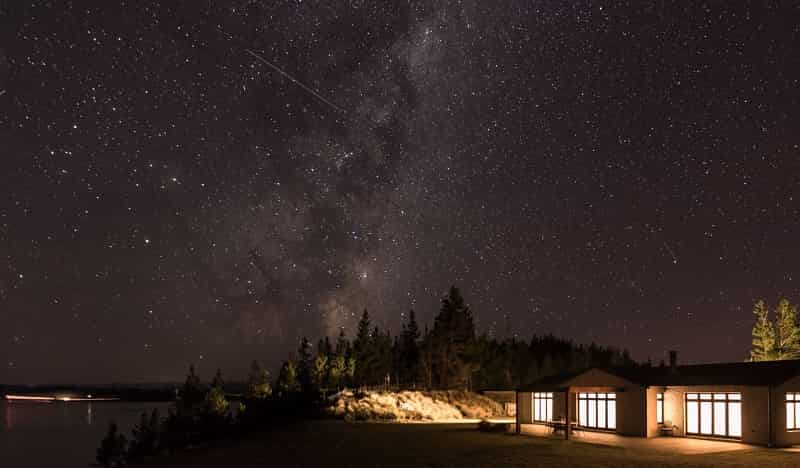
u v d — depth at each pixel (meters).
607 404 34.53
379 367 80.69
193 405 55.88
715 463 21.83
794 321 57.88
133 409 197.88
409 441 31.27
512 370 87.50
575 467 21.61
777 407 27.34
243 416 53.31
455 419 51.50
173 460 30.53
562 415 38.28
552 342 111.12
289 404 53.88
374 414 50.06
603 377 34.12
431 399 60.38
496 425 38.41
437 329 73.94
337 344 86.19
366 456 26.05
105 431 104.94
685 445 27.72
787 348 57.47
